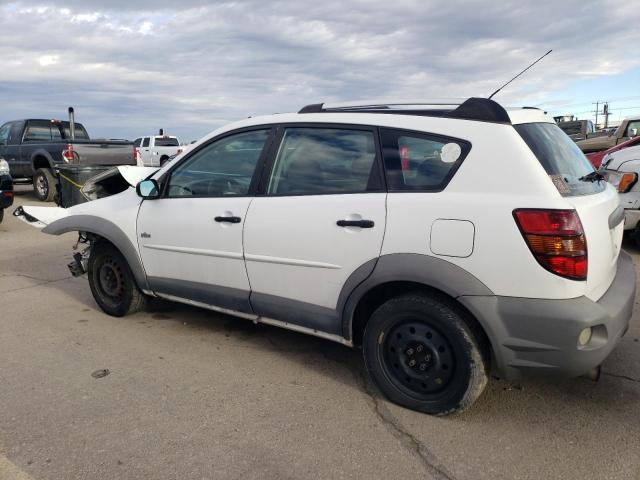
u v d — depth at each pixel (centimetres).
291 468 261
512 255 267
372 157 319
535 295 265
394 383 317
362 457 270
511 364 278
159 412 313
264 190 360
